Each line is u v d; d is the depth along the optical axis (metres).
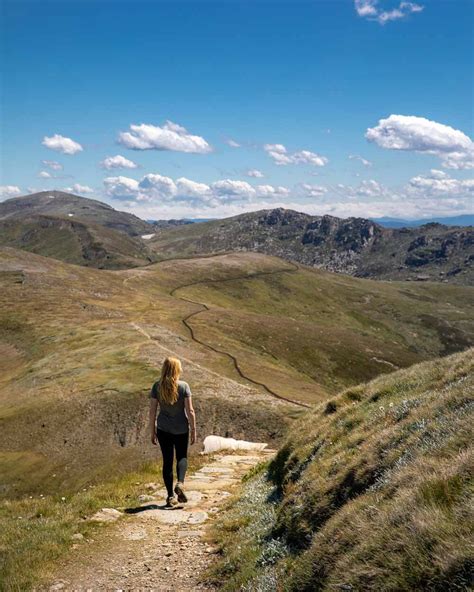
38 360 100.38
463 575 4.65
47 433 68.06
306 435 14.65
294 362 138.12
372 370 147.12
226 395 75.06
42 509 13.38
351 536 6.61
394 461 8.55
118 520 11.95
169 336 114.69
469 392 9.41
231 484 16.80
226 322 153.88
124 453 62.88
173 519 11.98
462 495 5.82
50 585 8.37
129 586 8.26
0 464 62.25
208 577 8.42
